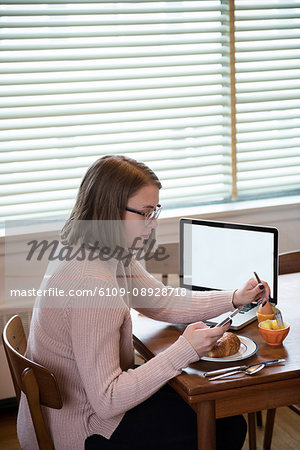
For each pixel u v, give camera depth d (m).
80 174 2.79
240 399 1.44
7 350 1.53
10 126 2.65
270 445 2.22
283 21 3.06
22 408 1.62
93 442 1.51
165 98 2.87
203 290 2.03
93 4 2.72
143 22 2.77
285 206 3.03
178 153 2.96
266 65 3.05
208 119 3.00
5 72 2.61
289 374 1.46
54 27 2.68
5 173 2.68
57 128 2.76
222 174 3.07
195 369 1.50
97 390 1.41
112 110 2.79
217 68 2.96
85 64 2.74
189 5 2.86
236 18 2.92
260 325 1.67
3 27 2.58
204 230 2.00
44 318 1.49
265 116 3.09
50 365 1.50
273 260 1.89
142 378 1.43
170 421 1.59
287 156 3.15
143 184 1.52
